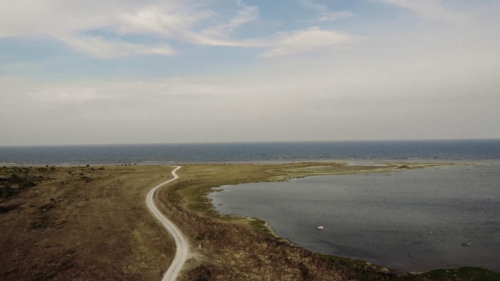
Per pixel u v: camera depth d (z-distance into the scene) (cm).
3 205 4912
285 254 3338
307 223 4691
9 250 3294
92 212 4847
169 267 3022
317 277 2848
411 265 3155
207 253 3381
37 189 6222
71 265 3053
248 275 2916
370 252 3522
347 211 5459
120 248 3475
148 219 4525
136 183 7625
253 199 6488
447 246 3700
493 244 3762
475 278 2844
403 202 6169
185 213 4931
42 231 3919
